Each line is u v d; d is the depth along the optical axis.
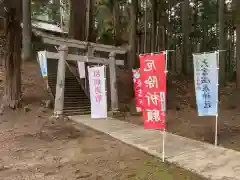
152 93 6.45
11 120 10.96
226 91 17.67
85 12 20.25
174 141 7.96
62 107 12.45
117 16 25.58
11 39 12.44
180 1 28.16
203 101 7.81
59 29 32.28
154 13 23.44
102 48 14.48
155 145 7.48
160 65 6.26
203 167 5.61
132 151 7.16
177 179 5.17
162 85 6.25
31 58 20.25
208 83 7.68
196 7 31.19
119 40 24.59
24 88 14.88
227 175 5.13
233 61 34.81
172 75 23.42
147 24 28.69
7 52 12.49
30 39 20.27
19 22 12.51
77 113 13.75
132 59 18.72
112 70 14.69
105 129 9.85
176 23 33.44
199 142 7.83
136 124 11.09
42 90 15.02
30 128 9.84
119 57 21.14
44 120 11.12
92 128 10.18
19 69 12.65
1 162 6.33
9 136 8.74
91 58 14.08
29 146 7.72
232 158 6.20
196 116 12.65
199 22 32.16
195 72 8.00
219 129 9.64
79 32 19.80
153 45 23.80
